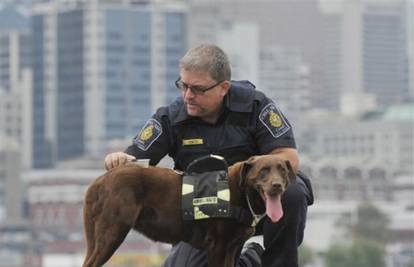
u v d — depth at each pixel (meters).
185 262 14.27
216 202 13.16
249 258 14.25
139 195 13.21
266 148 13.86
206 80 13.61
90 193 13.22
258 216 13.23
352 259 161.38
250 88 13.98
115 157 13.68
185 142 13.93
